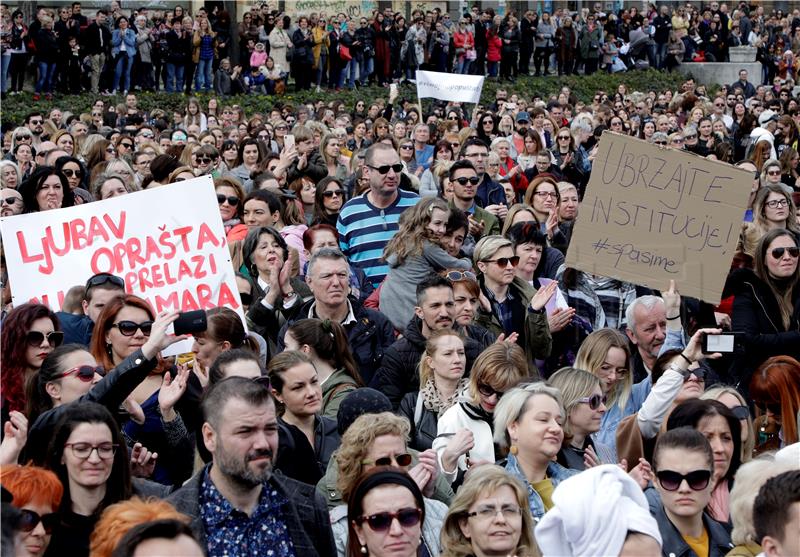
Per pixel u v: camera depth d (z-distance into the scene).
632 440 13.34
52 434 10.23
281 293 16.22
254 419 9.48
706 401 12.16
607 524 8.66
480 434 12.94
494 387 12.84
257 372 11.92
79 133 32.16
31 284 15.04
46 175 19.20
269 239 17.12
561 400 12.02
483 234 20.42
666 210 16.61
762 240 16.58
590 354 14.33
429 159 32.03
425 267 16.75
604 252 16.64
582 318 17.14
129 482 10.43
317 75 60.31
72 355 11.77
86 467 10.16
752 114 45.53
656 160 16.58
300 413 12.60
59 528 10.09
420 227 16.73
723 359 16.31
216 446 9.52
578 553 8.73
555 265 18.67
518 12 76.12
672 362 13.80
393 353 14.87
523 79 65.94
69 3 58.19
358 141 36.75
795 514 8.91
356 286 17.97
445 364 13.54
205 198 15.18
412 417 13.84
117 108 41.84
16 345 12.59
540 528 8.89
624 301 17.59
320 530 9.93
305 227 20.22
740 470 10.56
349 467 10.97
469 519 10.43
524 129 36.72
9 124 46.59
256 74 57.62
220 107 50.94
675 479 10.68
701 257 16.59
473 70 65.31
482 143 24.72
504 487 10.45
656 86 69.44
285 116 43.47
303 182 23.31
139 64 54.41
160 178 23.25
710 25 73.50
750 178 16.53
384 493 9.88
